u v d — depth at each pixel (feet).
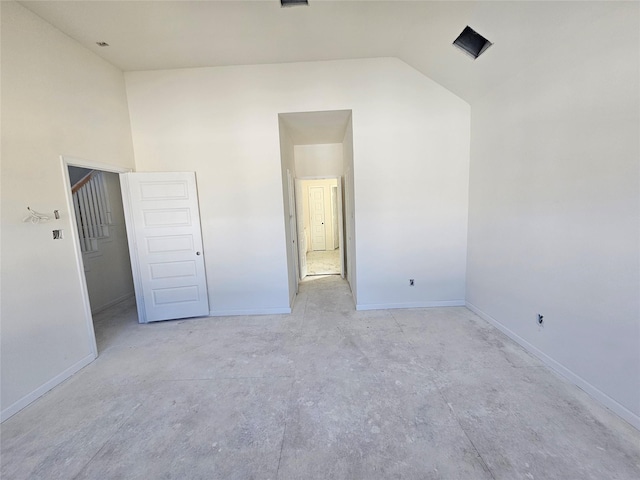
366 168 11.75
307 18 8.43
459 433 5.65
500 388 6.95
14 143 7.07
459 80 10.46
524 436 5.51
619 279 5.83
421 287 12.44
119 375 8.16
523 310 8.77
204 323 11.73
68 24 8.16
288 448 5.45
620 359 5.86
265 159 11.71
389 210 11.99
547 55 7.36
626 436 5.42
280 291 12.41
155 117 11.54
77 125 8.98
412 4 7.80
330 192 28.04
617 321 5.90
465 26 8.20
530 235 8.34
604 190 6.07
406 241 12.15
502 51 8.20
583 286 6.64
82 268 8.79
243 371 8.14
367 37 9.60
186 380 7.80
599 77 6.05
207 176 11.83
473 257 11.64
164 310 12.03
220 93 11.44
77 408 6.81
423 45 9.69
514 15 7.04
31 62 7.55
